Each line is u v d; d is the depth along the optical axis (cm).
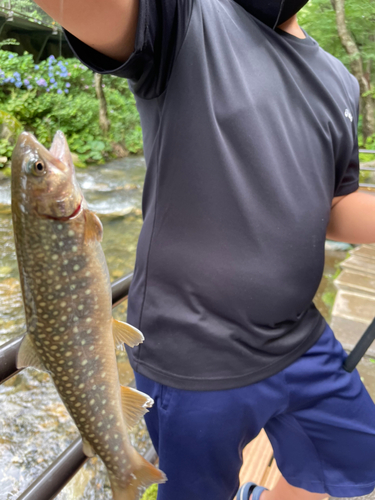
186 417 92
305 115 100
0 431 273
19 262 60
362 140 1076
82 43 78
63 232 60
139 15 73
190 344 91
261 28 100
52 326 63
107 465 74
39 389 308
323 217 102
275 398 99
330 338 112
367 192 127
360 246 564
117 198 742
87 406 69
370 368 284
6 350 73
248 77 94
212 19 94
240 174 90
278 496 136
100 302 66
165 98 91
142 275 97
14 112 842
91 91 1040
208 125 89
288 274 94
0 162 677
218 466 96
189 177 90
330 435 112
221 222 90
